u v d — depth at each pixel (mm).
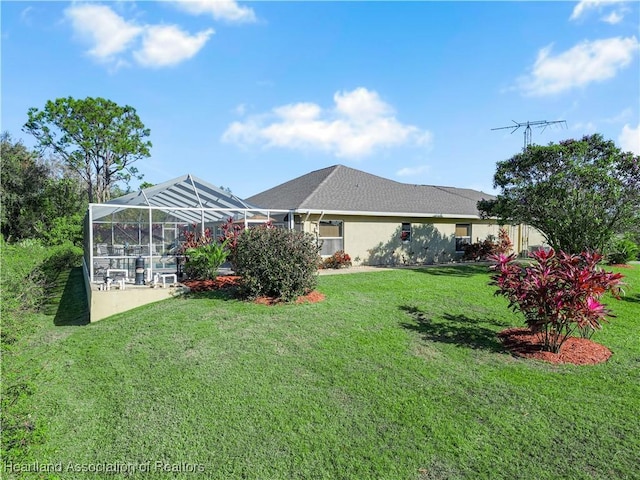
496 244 23062
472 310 10062
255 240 10875
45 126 41656
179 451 4625
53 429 5129
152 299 11656
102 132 43250
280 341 7773
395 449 4516
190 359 7125
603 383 5957
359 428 4938
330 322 8805
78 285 18375
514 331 8367
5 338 6762
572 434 4684
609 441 4535
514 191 17109
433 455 4395
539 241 27828
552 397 5523
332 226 18578
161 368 6871
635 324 9344
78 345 8383
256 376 6375
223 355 7211
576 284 6672
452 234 22844
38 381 6160
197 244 14297
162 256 15906
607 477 3971
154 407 5625
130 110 45656
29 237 34125
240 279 11820
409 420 5066
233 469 4285
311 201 17984
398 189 23188
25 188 34062
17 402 4773
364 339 7805
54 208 36188
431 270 17234
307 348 7414
